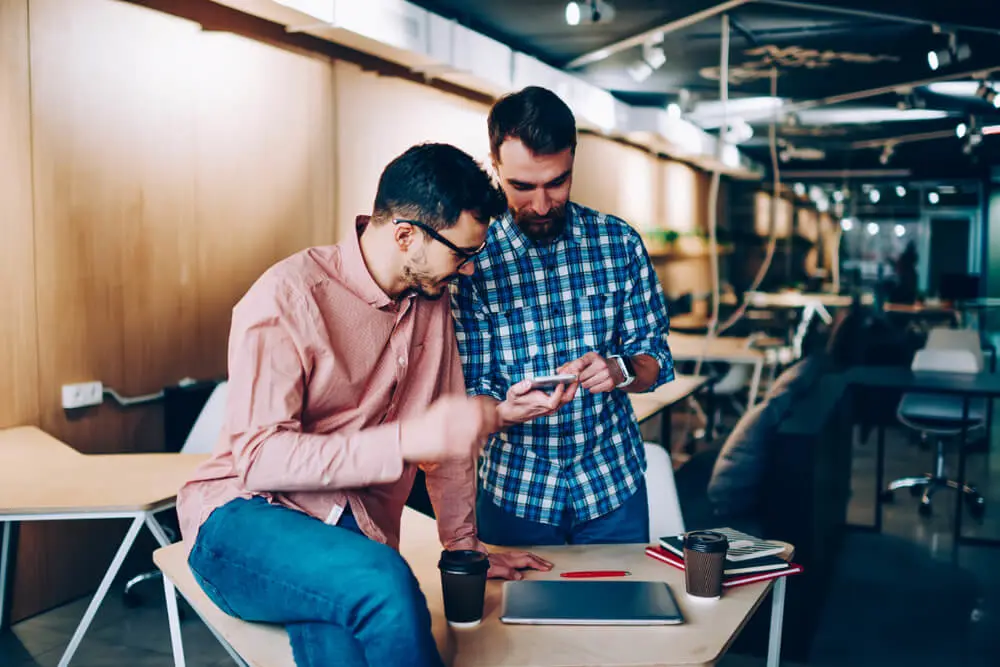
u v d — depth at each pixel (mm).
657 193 10750
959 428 5148
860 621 3596
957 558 4395
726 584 1682
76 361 3621
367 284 1524
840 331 8141
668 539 1896
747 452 3459
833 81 8172
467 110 6367
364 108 5254
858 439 7242
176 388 3971
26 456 2959
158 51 3877
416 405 1690
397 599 1229
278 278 1457
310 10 4191
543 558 1854
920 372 5363
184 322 4098
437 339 1719
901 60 7281
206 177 4164
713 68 7660
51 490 2525
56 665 3080
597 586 1650
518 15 5855
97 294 3689
